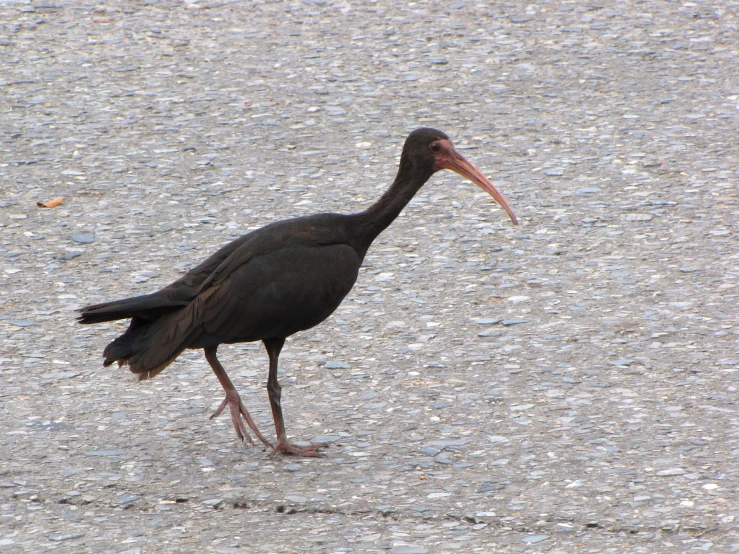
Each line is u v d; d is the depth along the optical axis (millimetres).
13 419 10000
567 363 10883
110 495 8641
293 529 8055
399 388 10539
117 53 20422
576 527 7941
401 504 8375
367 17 21906
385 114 17891
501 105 18094
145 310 9117
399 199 10156
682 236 13766
